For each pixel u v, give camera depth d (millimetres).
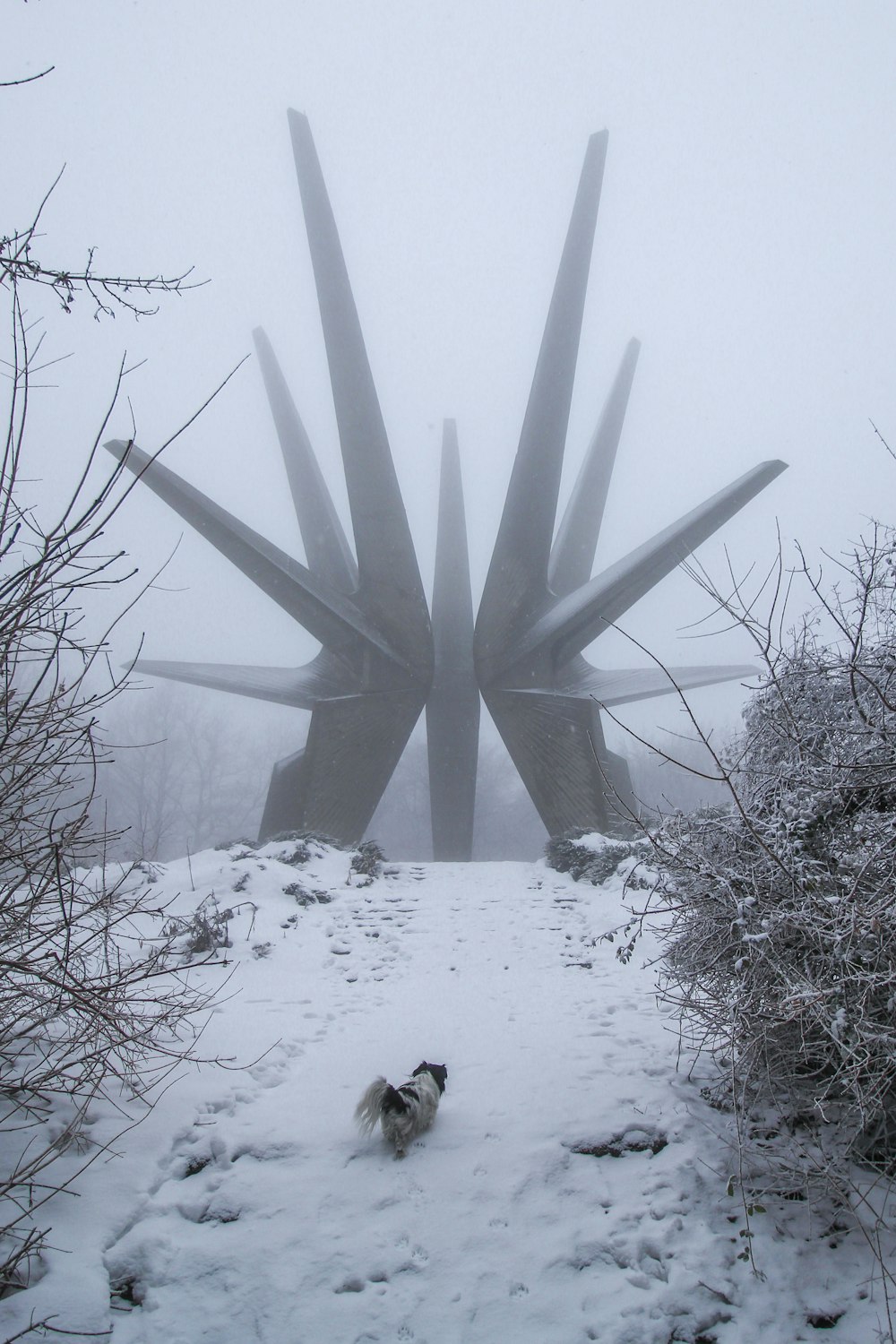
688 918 3801
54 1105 4113
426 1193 3721
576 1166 3885
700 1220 3508
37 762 2998
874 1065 3004
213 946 7520
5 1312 2951
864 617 3209
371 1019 5973
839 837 3326
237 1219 3555
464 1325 3072
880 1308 3035
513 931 8617
